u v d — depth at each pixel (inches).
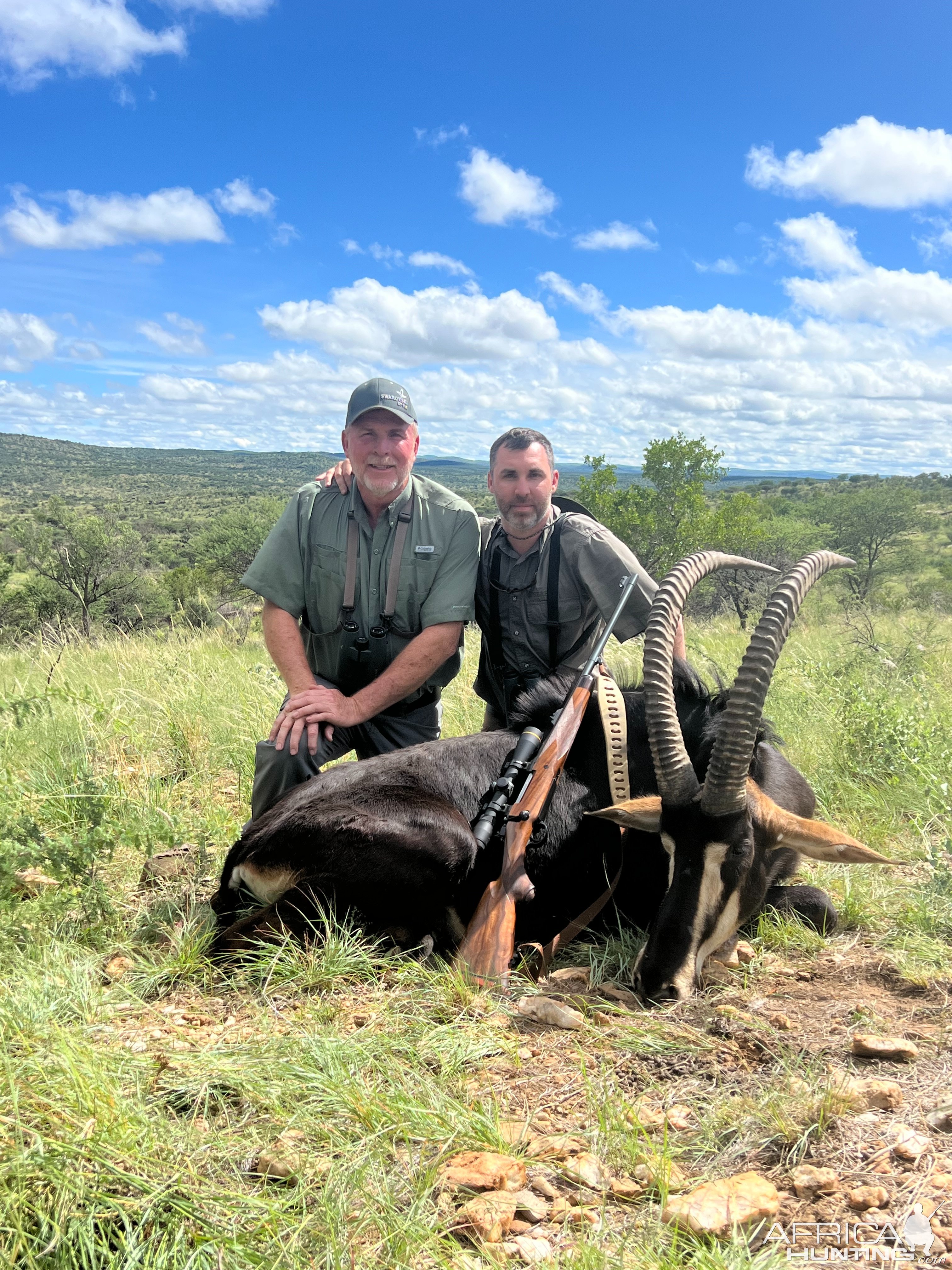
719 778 130.9
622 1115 103.9
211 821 204.5
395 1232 83.2
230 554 1459.2
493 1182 91.1
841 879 179.3
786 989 139.3
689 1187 93.4
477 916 147.3
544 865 163.6
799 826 137.9
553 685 176.7
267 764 181.8
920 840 199.3
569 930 158.6
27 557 1398.9
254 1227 84.2
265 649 492.1
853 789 227.8
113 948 149.3
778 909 162.2
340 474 199.9
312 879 148.7
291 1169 92.6
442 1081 112.3
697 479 1424.7
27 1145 90.4
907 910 163.2
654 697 138.2
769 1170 96.0
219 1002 134.2
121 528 1596.9
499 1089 112.7
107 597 1407.5
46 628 579.5
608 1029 124.5
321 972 137.9
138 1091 102.1
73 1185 84.9
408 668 191.8
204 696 309.1
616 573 189.8
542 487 187.9
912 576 1711.4
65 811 193.6
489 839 156.3
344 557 194.2
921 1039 121.3
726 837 132.8
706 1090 111.3
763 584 931.3
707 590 1026.1
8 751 247.4
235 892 156.4
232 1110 105.0
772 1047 119.0
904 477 5251.0
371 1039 118.0
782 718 287.9
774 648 129.6
